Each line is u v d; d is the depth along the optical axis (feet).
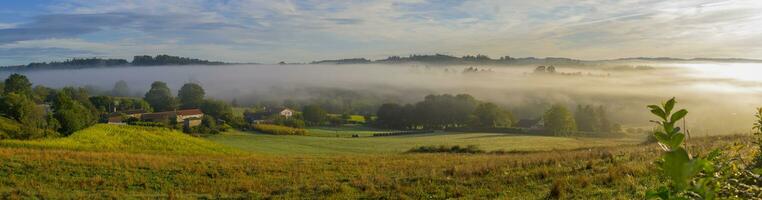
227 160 122.62
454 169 69.26
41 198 73.15
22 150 119.24
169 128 307.17
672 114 6.99
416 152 207.92
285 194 65.98
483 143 261.03
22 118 242.37
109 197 75.46
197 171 101.14
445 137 315.99
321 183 76.54
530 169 61.16
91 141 196.44
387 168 102.06
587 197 40.04
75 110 245.65
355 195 59.31
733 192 10.72
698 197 7.11
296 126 407.03
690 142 71.15
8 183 84.89
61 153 117.19
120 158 114.01
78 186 84.84
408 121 411.34
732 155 11.78
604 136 312.50
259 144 268.21
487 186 53.83
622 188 39.99
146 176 94.84
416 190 56.65
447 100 413.39
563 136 316.81
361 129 413.39
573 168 56.59
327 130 397.80
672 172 5.74
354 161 124.06
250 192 73.36
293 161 124.36
